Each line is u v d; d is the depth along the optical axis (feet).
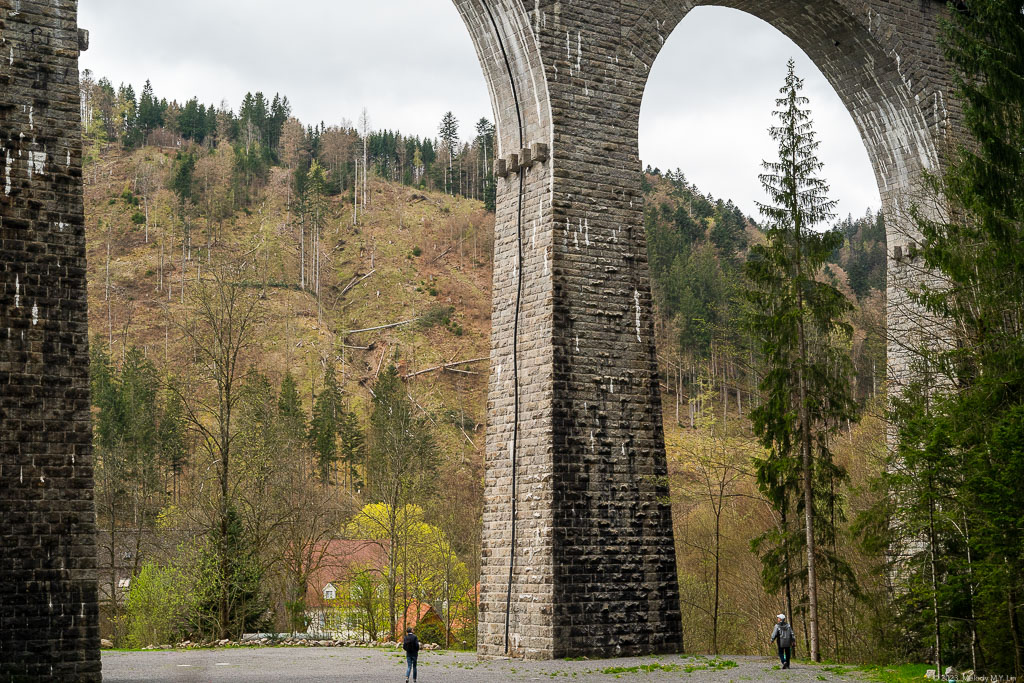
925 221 99.55
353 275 612.70
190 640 150.00
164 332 508.12
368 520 205.26
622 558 96.73
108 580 198.70
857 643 110.63
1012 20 92.48
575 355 97.25
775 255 107.96
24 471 74.18
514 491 98.78
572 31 101.19
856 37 120.37
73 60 79.82
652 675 83.20
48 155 78.07
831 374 108.37
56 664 72.95
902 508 88.43
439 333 558.15
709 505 176.86
